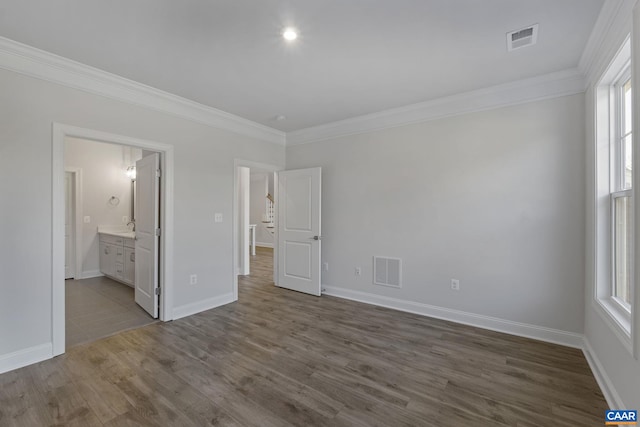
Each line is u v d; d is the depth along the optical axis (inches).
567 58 99.1
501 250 122.8
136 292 155.3
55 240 99.4
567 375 90.6
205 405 76.3
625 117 86.7
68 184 209.6
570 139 109.5
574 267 109.3
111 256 203.5
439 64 103.3
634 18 61.9
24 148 93.7
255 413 73.5
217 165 152.6
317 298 167.3
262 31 84.3
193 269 142.6
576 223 108.7
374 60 100.4
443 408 75.8
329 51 94.9
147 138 124.4
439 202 136.8
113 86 113.0
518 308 119.6
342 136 167.5
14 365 91.9
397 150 148.5
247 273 229.3
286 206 186.4
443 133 135.3
